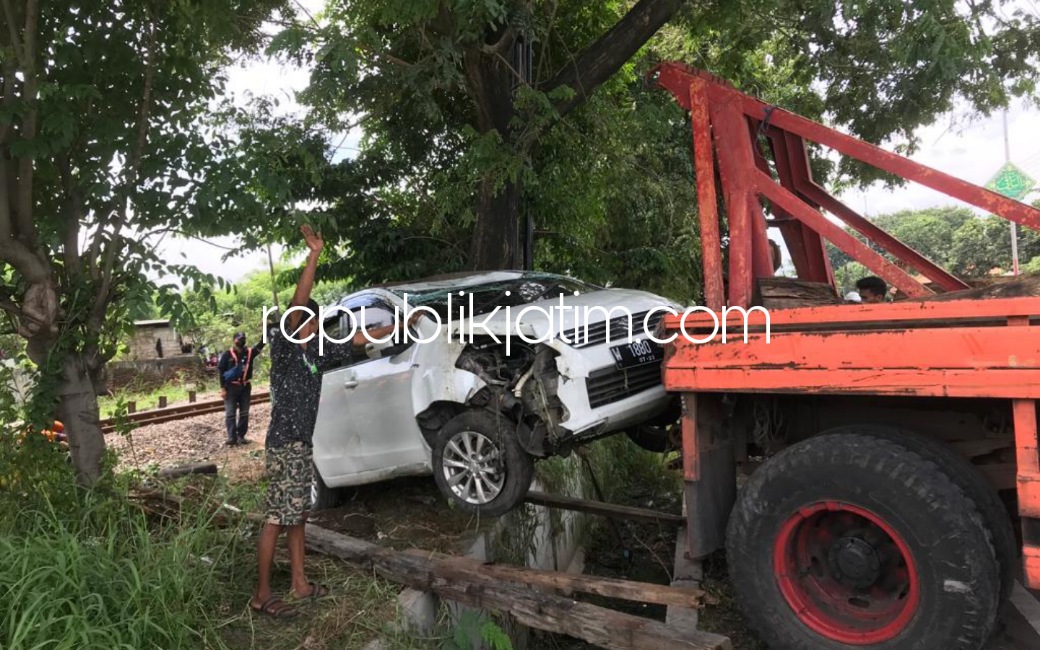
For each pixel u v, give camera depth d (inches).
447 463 193.3
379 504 235.9
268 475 155.3
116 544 157.6
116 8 181.3
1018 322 112.7
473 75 311.7
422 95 273.6
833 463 128.0
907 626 122.2
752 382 136.6
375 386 216.8
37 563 132.0
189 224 184.5
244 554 176.2
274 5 236.1
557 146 374.3
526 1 291.7
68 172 187.9
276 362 159.2
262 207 178.2
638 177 468.1
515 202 329.1
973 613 115.3
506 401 181.5
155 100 188.7
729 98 169.8
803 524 135.9
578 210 400.2
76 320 188.5
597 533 284.7
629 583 154.3
